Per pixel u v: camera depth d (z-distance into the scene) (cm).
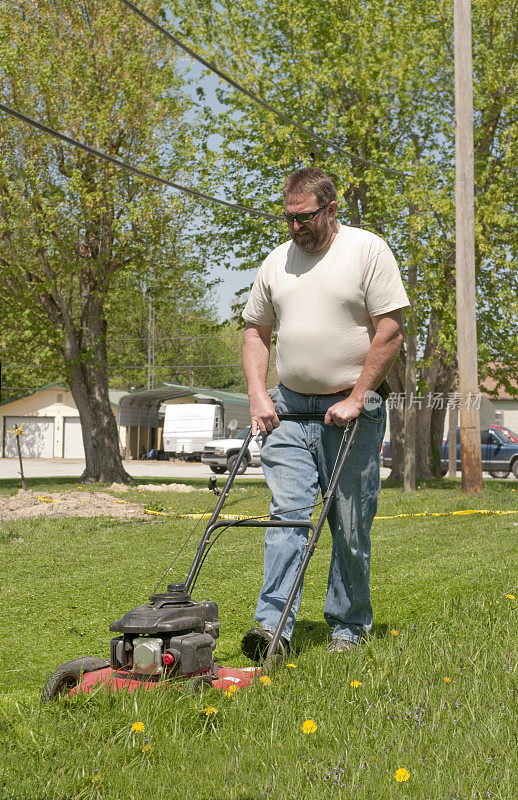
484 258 2164
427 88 2150
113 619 600
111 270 2438
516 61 2216
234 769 294
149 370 5931
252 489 2070
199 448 4897
